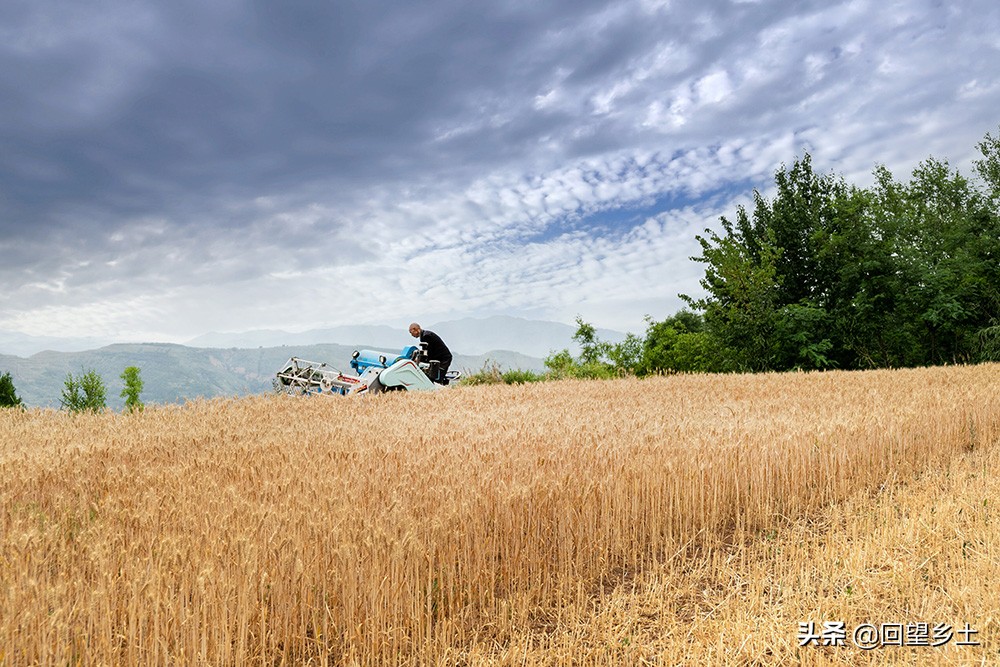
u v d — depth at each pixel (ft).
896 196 117.50
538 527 17.46
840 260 104.32
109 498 16.79
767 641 13.35
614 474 20.13
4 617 11.18
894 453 28.78
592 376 89.66
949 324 98.43
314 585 14.10
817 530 21.03
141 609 11.85
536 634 14.61
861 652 12.88
